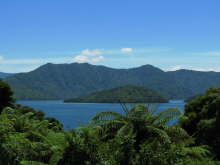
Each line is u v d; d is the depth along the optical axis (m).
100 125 11.41
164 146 10.12
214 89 27.34
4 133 10.99
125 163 9.96
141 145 10.20
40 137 12.82
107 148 10.33
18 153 10.88
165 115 11.59
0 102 29.44
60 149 10.41
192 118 25.28
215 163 11.39
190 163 10.56
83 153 10.21
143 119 11.20
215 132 22.73
